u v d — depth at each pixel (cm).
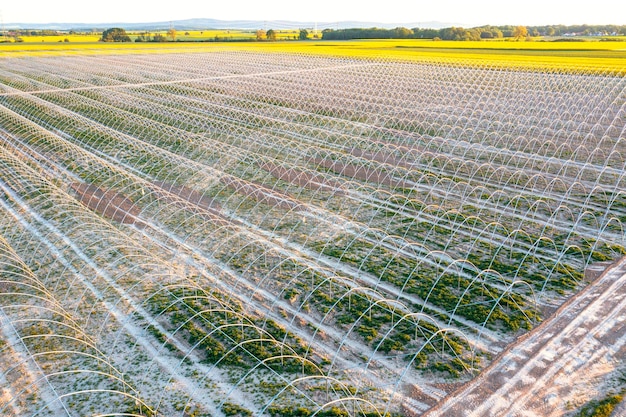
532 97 5844
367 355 1825
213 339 1911
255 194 3300
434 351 1830
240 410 1569
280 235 2762
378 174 3578
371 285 2267
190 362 1795
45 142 4566
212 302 2147
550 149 4097
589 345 1823
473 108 5556
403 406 1580
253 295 2208
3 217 3094
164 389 1666
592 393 1599
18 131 4962
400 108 5538
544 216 2909
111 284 2291
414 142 4412
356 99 6169
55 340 1934
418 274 2334
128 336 1945
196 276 2367
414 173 3647
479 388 1644
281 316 2064
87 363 1802
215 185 3497
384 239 2642
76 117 5472
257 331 1958
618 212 2914
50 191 3350
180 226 2906
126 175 3534
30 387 1697
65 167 3953
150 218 3023
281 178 3616
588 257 2419
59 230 2864
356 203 3169
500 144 4309
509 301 2081
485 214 2953
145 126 5000
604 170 3192
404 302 2134
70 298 2197
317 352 1844
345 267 2419
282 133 4784
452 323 1986
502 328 1941
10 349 1889
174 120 5341
